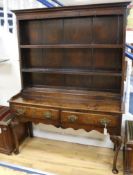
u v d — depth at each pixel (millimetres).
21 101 2137
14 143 2412
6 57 2535
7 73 2615
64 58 2234
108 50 2072
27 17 2070
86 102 2061
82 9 1870
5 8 2428
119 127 1867
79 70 2150
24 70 2242
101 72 2014
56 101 2113
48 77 2352
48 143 2609
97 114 1881
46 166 2176
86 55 2154
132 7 2482
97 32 2049
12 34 2430
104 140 2467
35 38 2266
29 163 2225
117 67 2098
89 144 2551
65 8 1900
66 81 2299
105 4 1771
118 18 1943
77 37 2123
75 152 2412
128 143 1876
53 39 2205
